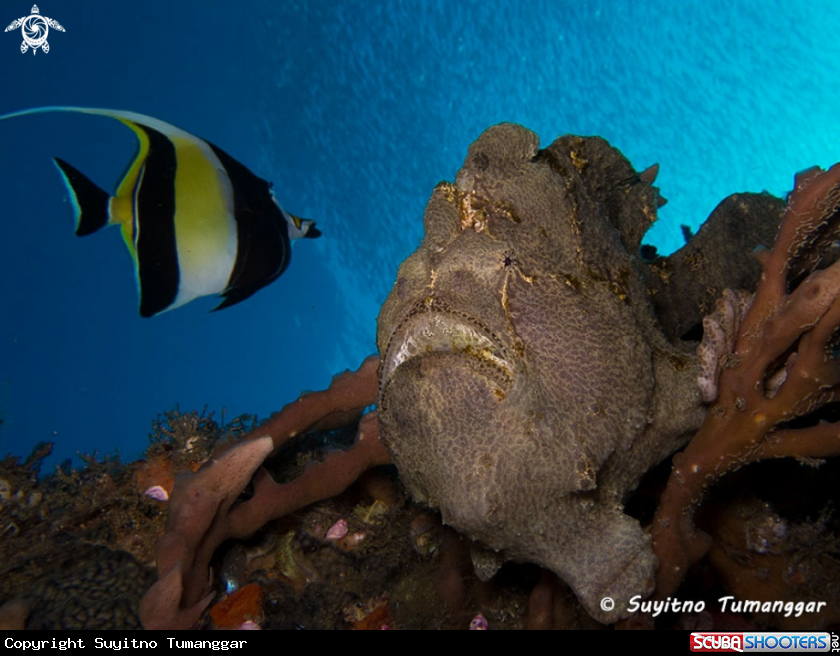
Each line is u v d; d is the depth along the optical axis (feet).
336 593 1.28
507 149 1.11
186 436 1.52
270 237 1.41
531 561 1.02
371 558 1.32
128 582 1.17
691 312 1.56
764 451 1.07
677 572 1.12
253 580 1.28
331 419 1.44
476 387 0.96
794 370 1.01
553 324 1.01
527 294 1.02
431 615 1.24
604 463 1.02
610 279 1.14
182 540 1.06
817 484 1.34
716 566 1.25
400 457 1.05
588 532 1.00
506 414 0.95
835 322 0.97
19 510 1.39
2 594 1.20
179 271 1.30
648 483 1.28
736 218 1.59
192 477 1.11
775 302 1.04
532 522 0.97
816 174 1.03
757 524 1.21
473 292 1.00
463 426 0.96
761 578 1.21
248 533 1.20
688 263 1.57
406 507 1.39
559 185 1.12
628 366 1.04
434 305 0.98
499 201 1.07
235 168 1.33
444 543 1.25
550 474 0.96
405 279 1.05
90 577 1.18
